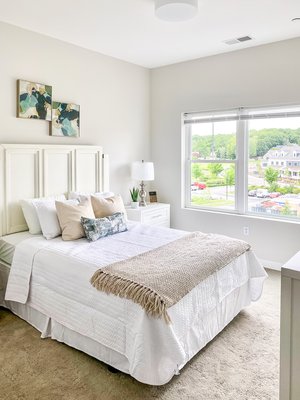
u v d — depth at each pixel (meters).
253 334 2.60
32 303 2.62
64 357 2.28
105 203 3.38
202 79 4.34
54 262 2.46
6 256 2.93
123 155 4.53
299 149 3.80
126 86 4.49
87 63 3.92
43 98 3.45
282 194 3.98
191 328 2.16
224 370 2.17
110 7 2.80
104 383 2.04
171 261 2.36
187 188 4.79
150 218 4.41
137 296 1.90
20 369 2.16
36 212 3.12
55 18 3.03
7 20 3.07
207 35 3.48
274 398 1.92
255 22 3.13
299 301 1.31
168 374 1.91
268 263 4.01
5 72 3.14
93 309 2.15
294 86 3.64
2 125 3.15
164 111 4.78
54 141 3.63
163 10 2.64
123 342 1.98
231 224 4.28
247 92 3.98
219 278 2.46
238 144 4.23
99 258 2.42
